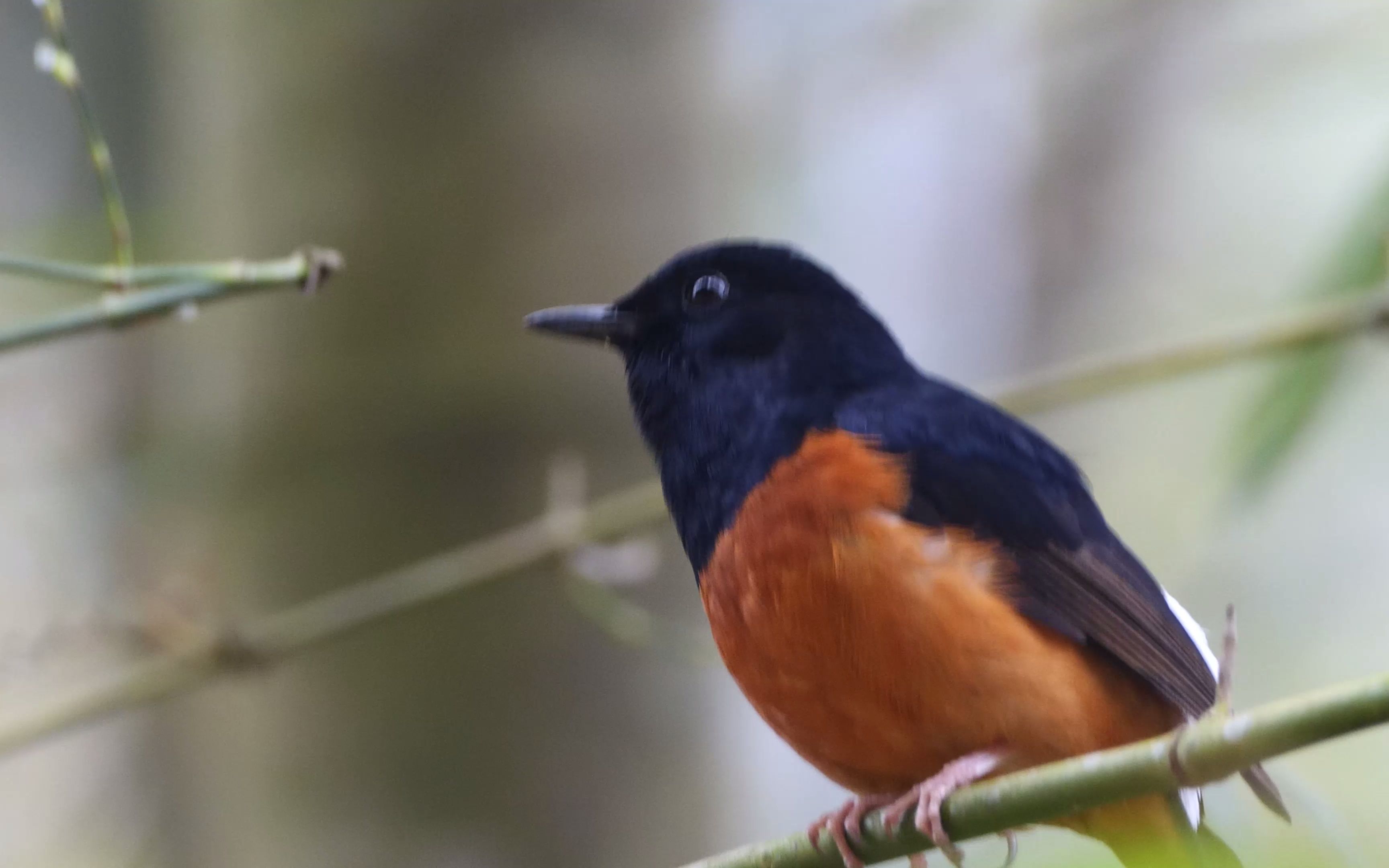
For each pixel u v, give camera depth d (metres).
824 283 8.73
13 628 11.19
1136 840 7.41
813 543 7.26
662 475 8.59
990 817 6.54
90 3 13.61
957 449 7.66
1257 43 13.24
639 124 11.91
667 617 11.58
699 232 12.00
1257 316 14.39
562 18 11.87
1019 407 10.70
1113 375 10.62
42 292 13.00
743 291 8.61
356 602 10.45
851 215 15.08
